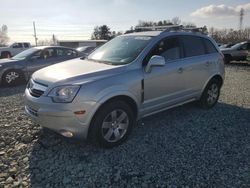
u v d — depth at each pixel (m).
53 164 3.72
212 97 6.24
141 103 4.55
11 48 27.34
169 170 3.62
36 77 4.28
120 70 4.26
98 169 3.61
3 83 9.33
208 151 4.17
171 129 5.01
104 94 3.90
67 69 4.31
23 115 5.70
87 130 3.88
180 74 5.16
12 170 3.54
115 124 4.18
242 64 19.20
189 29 5.83
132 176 3.47
